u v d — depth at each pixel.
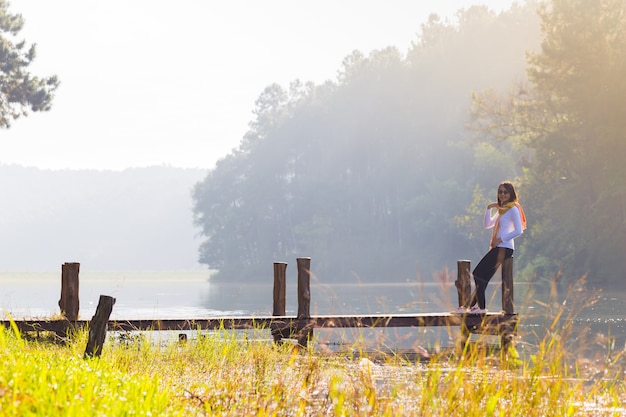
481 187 82.88
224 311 29.42
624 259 48.56
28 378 4.91
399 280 96.19
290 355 9.66
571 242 51.47
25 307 29.69
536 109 51.91
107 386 5.26
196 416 5.51
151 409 4.87
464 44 95.00
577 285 7.09
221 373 8.58
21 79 52.56
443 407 6.10
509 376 6.62
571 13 47.59
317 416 6.35
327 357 8.62
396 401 6.55
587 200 50.06
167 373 8.37
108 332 13.03
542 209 52.84
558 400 6.57
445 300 6.29
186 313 27.69
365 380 6.78
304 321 13.49
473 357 6.76
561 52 47.69
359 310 26.00
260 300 41.53
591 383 8.04
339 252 102.88
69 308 13.26
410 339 15.06
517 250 63.47
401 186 100.19
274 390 6.98
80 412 4.18
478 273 13.12
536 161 55.97
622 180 46.31
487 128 55.47
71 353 9.48
